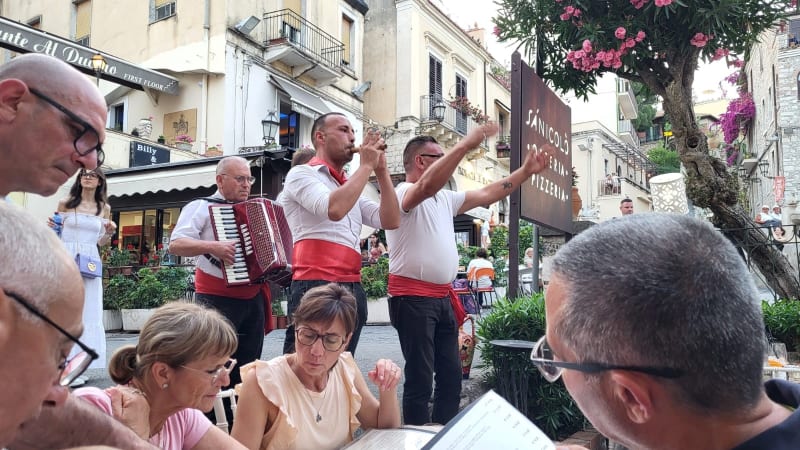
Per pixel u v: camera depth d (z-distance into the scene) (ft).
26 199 41.42
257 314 12.78
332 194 10.10
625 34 19.51
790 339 16.88
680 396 3.20
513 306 13.92
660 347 3.14
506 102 95.50
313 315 7.55
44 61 5.80
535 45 21.47
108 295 33.60
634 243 3.41
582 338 3.43
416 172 12.60
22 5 67.10
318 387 8.04
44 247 2.79
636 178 130.52
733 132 98.84
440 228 11.46
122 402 6.02
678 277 3.17
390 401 8.70
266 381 7.63
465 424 4.74
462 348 16.51
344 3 63.52
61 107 5.71
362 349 23.53
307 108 55.98
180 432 6.77
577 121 112.88
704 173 21.48
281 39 53.31
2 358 2.61
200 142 50.88
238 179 12.98
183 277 34.47
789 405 4.10
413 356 11.19
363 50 73.26
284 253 12.25
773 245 21.61
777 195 69.87
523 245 59.36
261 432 7.61
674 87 21.12
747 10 19.12
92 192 15.24
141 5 55.31
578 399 3.73
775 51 73.46
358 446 7.64
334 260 10.82
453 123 74.95
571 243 3.79
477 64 85.30
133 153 45.27
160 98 53.47
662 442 3.40
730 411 3.18
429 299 11.24
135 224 43.21
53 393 3.14
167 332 6.15
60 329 2.80
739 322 3.14
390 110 70.95
